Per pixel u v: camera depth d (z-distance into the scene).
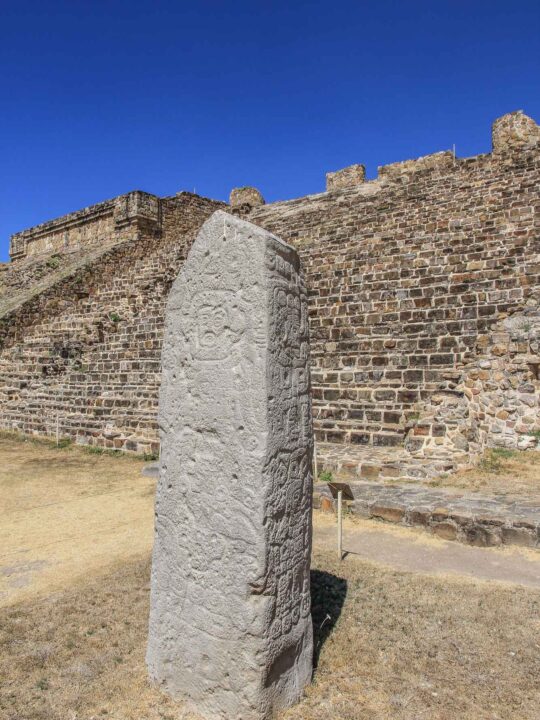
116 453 12.04
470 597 4.64
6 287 29.30
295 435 3.27
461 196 17.88
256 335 3.10
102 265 25.14
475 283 12.35
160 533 3.48
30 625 4.30
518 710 3.17
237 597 3.03
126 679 3.51
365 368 11.57
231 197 28.47
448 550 5.83
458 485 7.70
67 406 14.89
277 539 3.09
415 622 4.21
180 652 3.28
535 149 18.70
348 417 10.48
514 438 10.19
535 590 4.77
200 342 3.34
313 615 4.32
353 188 23.45
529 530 5.79
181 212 28.64
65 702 3.30
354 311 13.69
